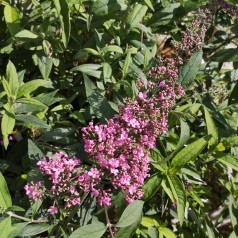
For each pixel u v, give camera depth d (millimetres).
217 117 453
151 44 491
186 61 435
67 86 456
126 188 325
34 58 430
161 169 356
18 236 351
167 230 408
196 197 408
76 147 388
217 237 457
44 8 428
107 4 432
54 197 336
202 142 351
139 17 448
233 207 431
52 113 438
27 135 420
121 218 329
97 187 343
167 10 488
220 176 528
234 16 512
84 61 483
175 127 440
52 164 322
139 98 348
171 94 363
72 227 359
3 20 454
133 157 326
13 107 367
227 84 539
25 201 368
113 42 468
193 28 432
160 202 427
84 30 478
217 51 525
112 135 321
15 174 432
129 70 425
